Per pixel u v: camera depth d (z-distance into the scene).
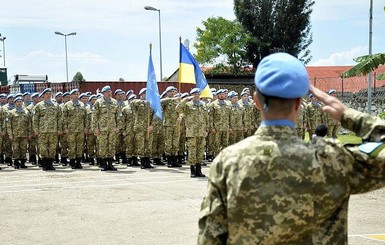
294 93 2.10
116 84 23.86
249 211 2.09
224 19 43.56
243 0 47.16
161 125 15.52
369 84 19.67
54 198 9.54
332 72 49.66
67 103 14.93
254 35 47.31
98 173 13.41
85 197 9.62
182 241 6.55
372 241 6.45
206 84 15.05
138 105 14.73
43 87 23.73
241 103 17.19
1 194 10.02
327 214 2.12
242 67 47.53
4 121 15.51
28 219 7.87
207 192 2.23
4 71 34.09
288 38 46.59
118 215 8.04
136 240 6.61
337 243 2.13
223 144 16.19
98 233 6.99
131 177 12.47
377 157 2.08
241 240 2.11
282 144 2.13
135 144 15.04
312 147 2.15
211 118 15.76
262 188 2.08
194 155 12.33
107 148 14.09
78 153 14.85
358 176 2.16
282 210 2.06
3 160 16.78
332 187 2.11
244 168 2.11
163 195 9.75
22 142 15.03
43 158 14.28
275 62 2.14
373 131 2.20
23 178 12.45
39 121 14.22
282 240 2.10
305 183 2.08
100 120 14.05
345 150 2.17
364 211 8.25
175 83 25.97
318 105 18.12
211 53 43.44
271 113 2.19
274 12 46.91
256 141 2.17
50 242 6.59
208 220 2.19
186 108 12.31
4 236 6.90
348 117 2.27
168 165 14.95
